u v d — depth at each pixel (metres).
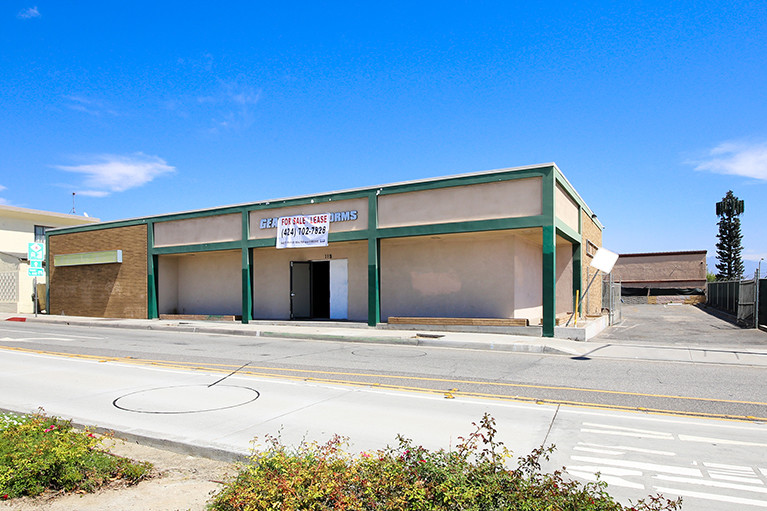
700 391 8.66
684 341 15.91
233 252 24.56
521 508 3.48
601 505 3.48
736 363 11.73
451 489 3.64
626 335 17.98
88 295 27.55
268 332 18.41
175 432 6.12
